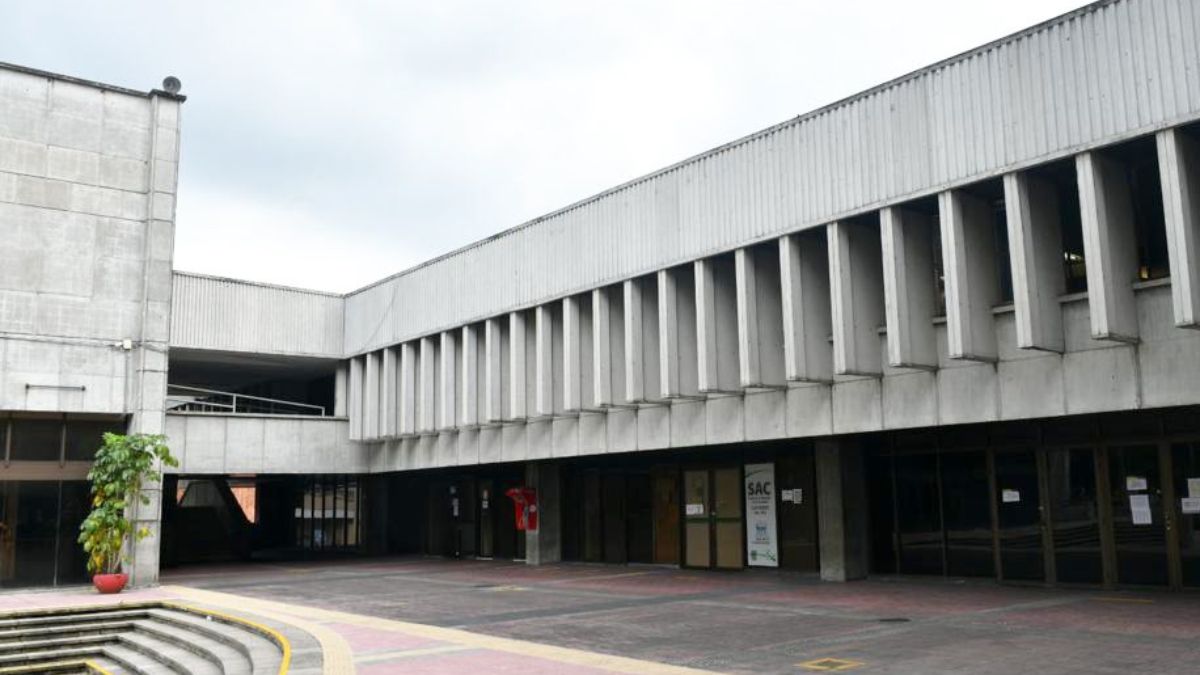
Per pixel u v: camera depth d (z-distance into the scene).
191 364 33.19
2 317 21.62
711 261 19.75
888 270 16.25
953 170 15.51
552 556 28.09
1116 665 9.55
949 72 15.76
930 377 16.62
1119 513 16.34
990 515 18.19
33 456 22.06
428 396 28.02
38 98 22.66
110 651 15.98
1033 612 13.77
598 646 11.84
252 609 16.45
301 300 31.83
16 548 21.56
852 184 16.98
